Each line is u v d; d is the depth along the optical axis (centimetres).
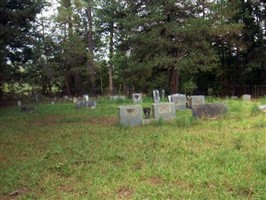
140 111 1488
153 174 729
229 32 3206
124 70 3619
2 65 3080
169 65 3250
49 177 758
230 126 1309
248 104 2027
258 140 1009
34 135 1305
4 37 2481
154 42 3203
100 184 688
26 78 4125
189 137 1105
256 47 3631
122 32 3419
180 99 1989
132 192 641
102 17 3619
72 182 722
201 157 837
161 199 593
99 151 965
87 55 4184
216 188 628
